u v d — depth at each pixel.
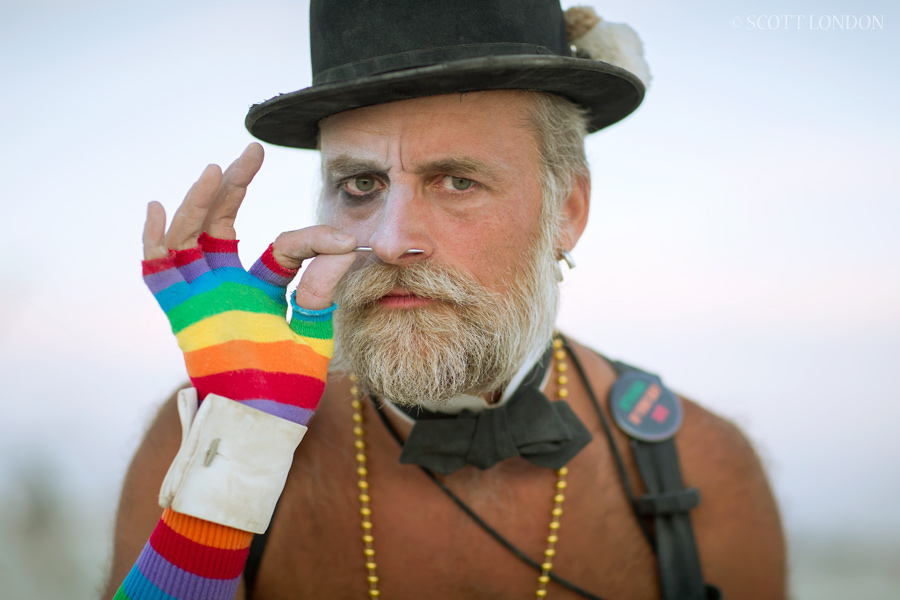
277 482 1.07
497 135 1.26
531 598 1.42
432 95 1.21
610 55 1.50
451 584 1.40
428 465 1.32
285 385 1.09
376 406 1.44
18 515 3.50
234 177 1.14
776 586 1.57
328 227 1.15
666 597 1.42
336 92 1.17
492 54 1.21
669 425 1.52
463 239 1.23
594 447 1.50
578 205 1.54
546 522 1.44
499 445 1.33
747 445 1.64
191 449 1.00
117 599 1.03
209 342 1.06
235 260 1.15
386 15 1.20
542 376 1.49
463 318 1.24
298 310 1.14
